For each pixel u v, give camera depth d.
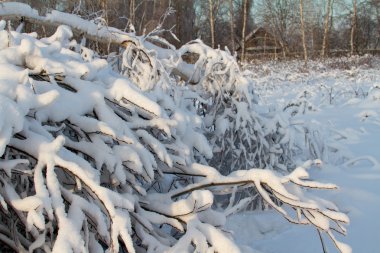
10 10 4.61
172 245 3.03
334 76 20.64
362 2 43.19
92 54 4.47
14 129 2.29
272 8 40.06
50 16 4.77
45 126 2.67
